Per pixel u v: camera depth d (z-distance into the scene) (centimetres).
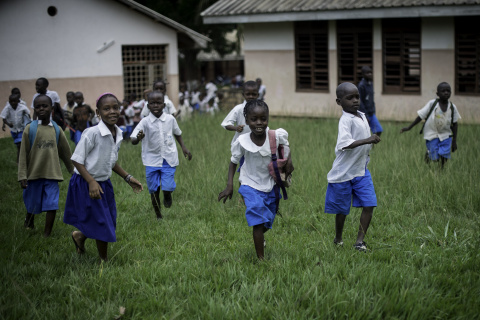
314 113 1783
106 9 1811
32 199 634
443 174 783
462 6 1409
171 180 714
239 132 768
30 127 629
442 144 866
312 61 1773
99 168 528
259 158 517
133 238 613
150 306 429
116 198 798
